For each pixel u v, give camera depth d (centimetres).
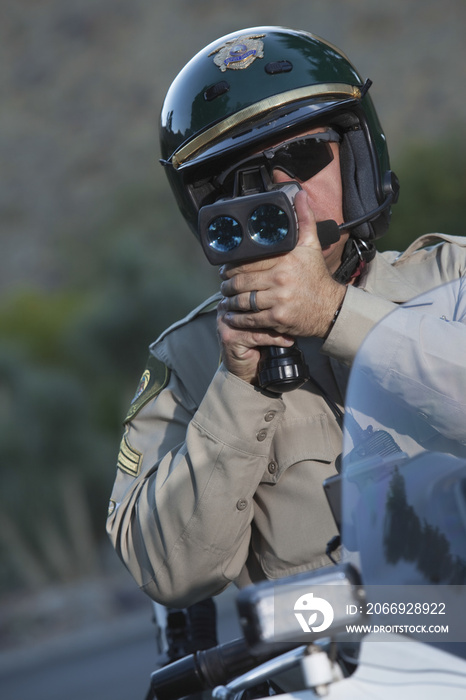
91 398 3234
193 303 3145
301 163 364
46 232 9775
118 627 2280
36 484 2859
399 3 10581
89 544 2878
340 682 223
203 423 336
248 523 343
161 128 389
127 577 2777
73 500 2886
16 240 9775
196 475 335
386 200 377
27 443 2884
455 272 373
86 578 2803
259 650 216
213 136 358
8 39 12594
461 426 280
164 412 379
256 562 369
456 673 217
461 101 9256
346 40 10588
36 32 12512
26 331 4500
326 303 318
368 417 285
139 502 355
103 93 11406
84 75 11712
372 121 383
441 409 282
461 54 9812
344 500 250
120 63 11719
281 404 331
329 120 370
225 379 332
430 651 223
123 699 1321
